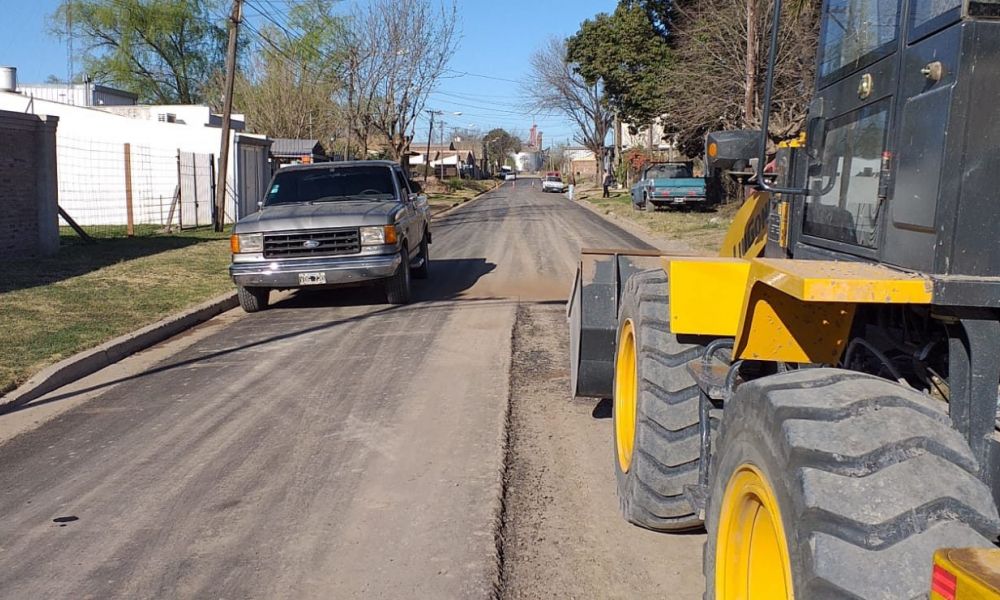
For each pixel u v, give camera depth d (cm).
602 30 3409
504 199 5650
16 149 1639
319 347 957
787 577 244
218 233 2408
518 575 429
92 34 4778
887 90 299
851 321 322
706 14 2408
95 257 1706
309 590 416
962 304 251
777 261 306
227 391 781
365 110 4172
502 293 1329
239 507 516
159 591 419
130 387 811
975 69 250
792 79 1838
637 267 602
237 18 2447
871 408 242
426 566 436
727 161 485
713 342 399
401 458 593
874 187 307
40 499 539
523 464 582
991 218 252
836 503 224
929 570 211
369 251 1162
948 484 222
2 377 795
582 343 598
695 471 406
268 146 3139
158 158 2812
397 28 4088
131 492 545
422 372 828
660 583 419
